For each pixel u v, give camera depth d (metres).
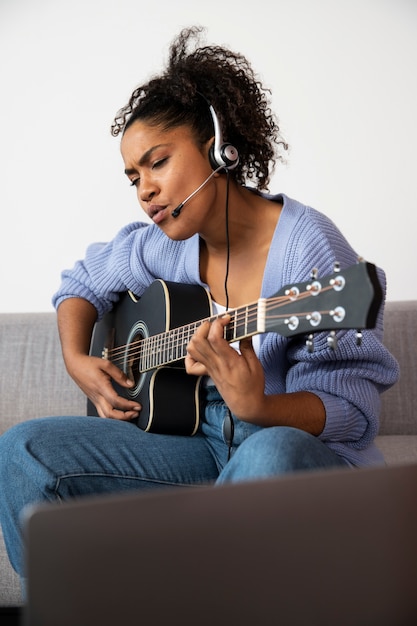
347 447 1.45
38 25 2.73
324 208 2.64
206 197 1.50
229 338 1.33
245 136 1.59
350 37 2.63
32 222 2.72
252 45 2.66
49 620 0.78
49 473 1.44
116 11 2.71
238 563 0.83
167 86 1.54
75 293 1.98
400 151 2.62
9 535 1.48
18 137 2.72
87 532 0.79
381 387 1.52
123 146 1.54
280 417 1.36
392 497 0.89
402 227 2.62
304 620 0.85
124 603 0.80
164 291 1.65
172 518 0.81
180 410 1.62
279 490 0.84
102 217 2.71
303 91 2.65
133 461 1.51
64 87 2.72
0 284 2.73
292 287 1.21
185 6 2.69
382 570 0.88
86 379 1.78
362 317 1.05
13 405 2.23
